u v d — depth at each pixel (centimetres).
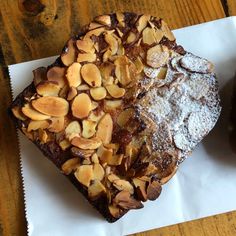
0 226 19
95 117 18
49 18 20
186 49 20
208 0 20
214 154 19
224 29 20
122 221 19
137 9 20
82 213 19
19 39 20
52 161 18
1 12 20
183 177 19
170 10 20
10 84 20
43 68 18
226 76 19
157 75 18
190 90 18
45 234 19
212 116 18
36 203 19
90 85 18
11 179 19
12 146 19
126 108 18
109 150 17
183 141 18
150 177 17
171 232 19
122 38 18
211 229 19
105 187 17
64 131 18
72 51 18
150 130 18
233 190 19
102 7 20
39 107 17
